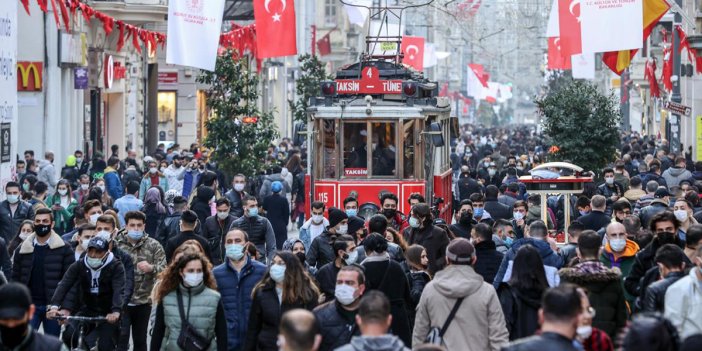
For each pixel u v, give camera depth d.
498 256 26.19
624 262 25.20
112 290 25.20
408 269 26.50
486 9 138.25
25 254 27.33
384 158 41.69
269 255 33.16
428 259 28.69
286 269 21.00
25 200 40.00
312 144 42.06
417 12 116.75
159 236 36.38
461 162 77.81
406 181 41.50
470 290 20.41
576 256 23.67
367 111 41.53
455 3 100.50
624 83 114.75
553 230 38.34
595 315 20.59
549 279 22.42
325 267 23.61
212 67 41.56
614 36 43.81
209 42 41.41
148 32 60.34
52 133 64.19
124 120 80.31
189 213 28.48
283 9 44.34
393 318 22.45
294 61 132.75
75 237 29.97
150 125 90.69
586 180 37.91
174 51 41.28
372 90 42.69
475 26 123.62
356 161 41.78
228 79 60.34
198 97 96.06
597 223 32.88
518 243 24.95
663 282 20.45
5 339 16.23
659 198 35.75
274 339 21.33
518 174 60.94
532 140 103.06
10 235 36.47
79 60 66.38
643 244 26.31
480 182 55.25
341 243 23.30
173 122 92.44
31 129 63.22
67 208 41.31
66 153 67.00
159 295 21.33
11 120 49.94
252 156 60.16
